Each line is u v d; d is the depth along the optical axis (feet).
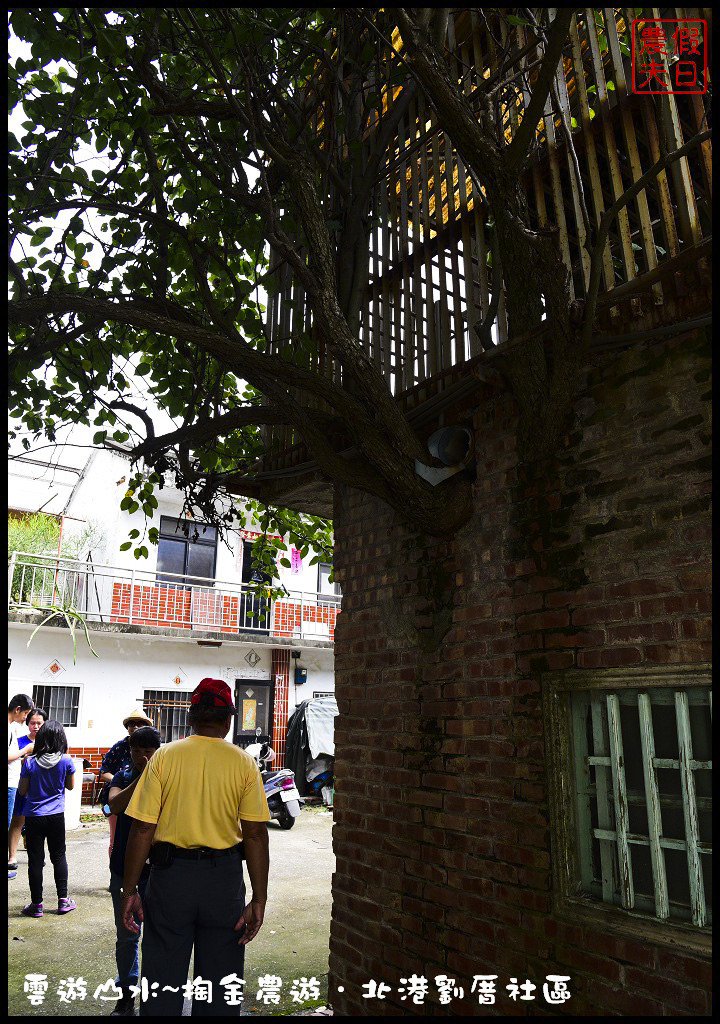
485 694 10.52
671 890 8.29
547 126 10.63
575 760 9.32
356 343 10.73
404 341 13.34
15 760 23.40
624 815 8.67
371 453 10.90
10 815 23.32
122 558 50.47
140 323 10.93
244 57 11.38
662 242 13.60
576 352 9.05
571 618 9.49
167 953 9.86
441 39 10.84
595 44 9.87
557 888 9.08
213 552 54.75
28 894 21.98
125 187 13.15
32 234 13.07
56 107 11.89
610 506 9.25
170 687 49.06
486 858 10.09
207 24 12.30
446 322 12.55
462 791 10.64
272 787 34.81
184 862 10.06
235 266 14.73
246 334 14.76
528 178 11.32
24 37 10.25
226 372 15.61
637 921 8.25
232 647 52.60
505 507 10.69
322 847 30.71
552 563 9.86
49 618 40.86
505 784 10.00
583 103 10.13
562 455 9.95
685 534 8.39
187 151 12.10
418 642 11.87
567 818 9.14
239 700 52.34
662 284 8.80
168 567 52.70
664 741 8.56
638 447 9.03
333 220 14.24
